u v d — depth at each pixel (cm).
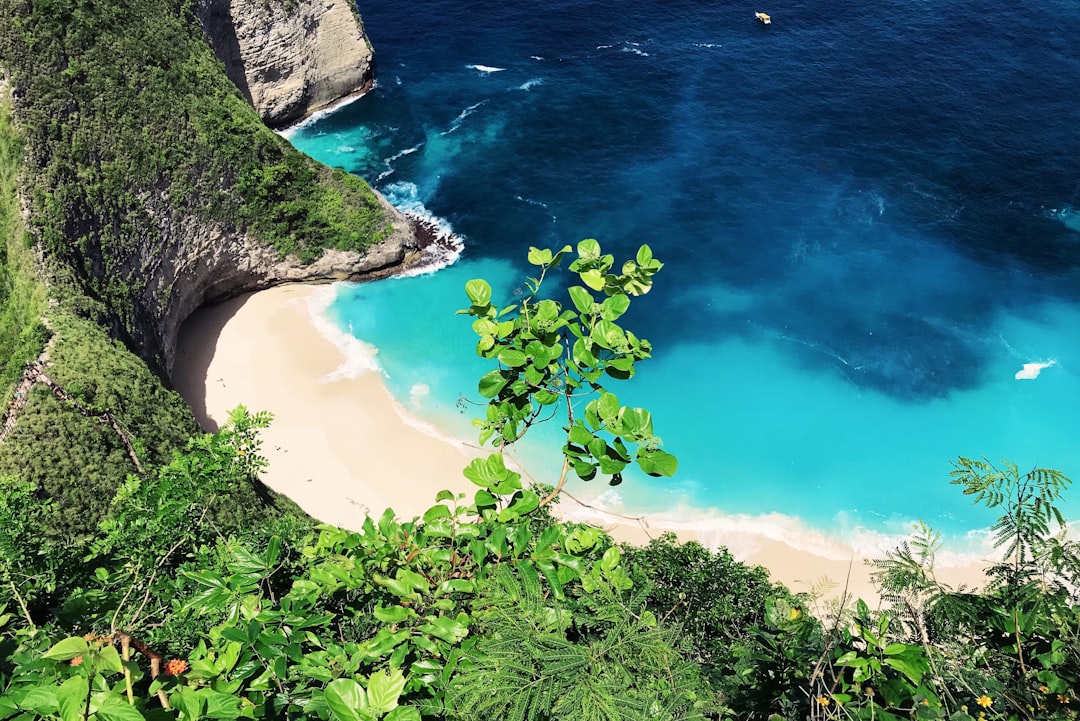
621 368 828
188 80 5853
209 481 1697
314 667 727
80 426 3856
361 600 957
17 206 4684
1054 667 816
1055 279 6347
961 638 875
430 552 866
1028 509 898
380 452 5112
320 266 6372
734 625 1831
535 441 5091
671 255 6631
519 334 865
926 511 4831
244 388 5531
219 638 777
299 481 4897
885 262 6512
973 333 5938
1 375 4225
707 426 5353
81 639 554
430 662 741
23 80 4888
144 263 5400
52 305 4403
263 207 6141
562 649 695
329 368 5709
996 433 5288
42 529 1493
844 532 4747
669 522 4781
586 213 7075
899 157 7494
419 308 6247
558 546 870
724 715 850
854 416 5406
